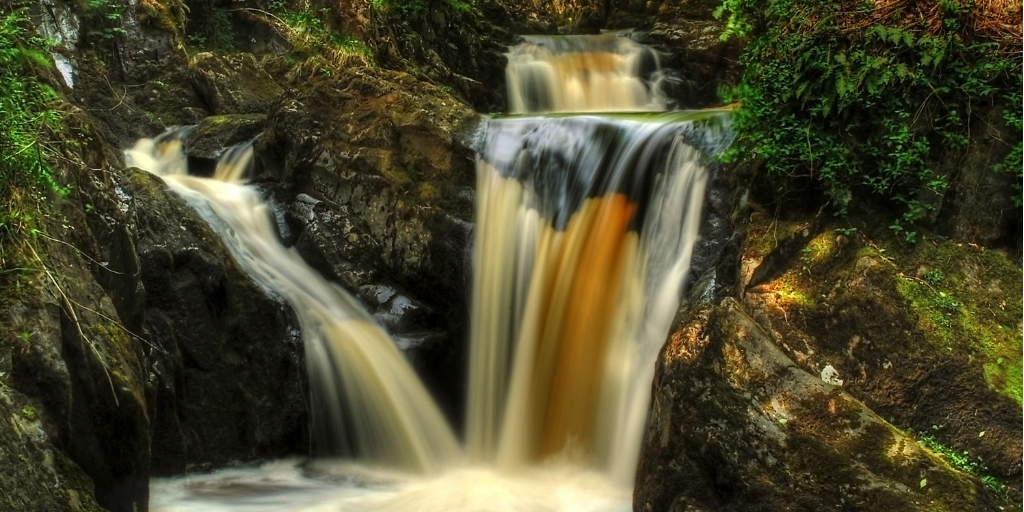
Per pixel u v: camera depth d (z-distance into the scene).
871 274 6.09
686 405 5.77
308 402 7.46
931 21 6.43
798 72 6.64
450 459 7.66
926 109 6.43
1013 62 6.34
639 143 7.69
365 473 7.34
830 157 6.44
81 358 5.30
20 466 4.66
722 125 7.38
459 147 8.09
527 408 7.55
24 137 5.68
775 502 5.41
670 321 7.07
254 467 7.25
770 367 5.75
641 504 6.04
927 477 5.32
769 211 6.70
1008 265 6.32
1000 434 5.60
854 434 5.49
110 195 6.38
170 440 6.78
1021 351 5.87
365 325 7.82
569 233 7.79
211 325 7.14
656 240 7.44
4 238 5.33
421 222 8.00
